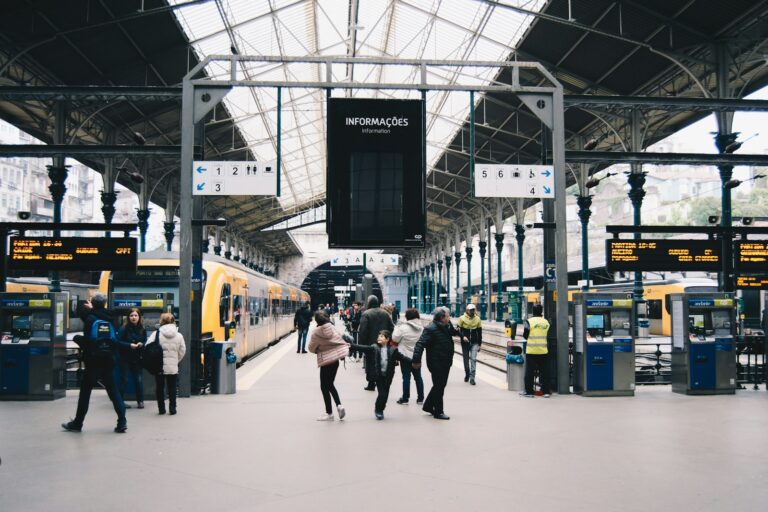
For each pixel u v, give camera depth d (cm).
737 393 1210
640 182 2497
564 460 676
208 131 3072
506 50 2319
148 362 964
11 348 1117
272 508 514
